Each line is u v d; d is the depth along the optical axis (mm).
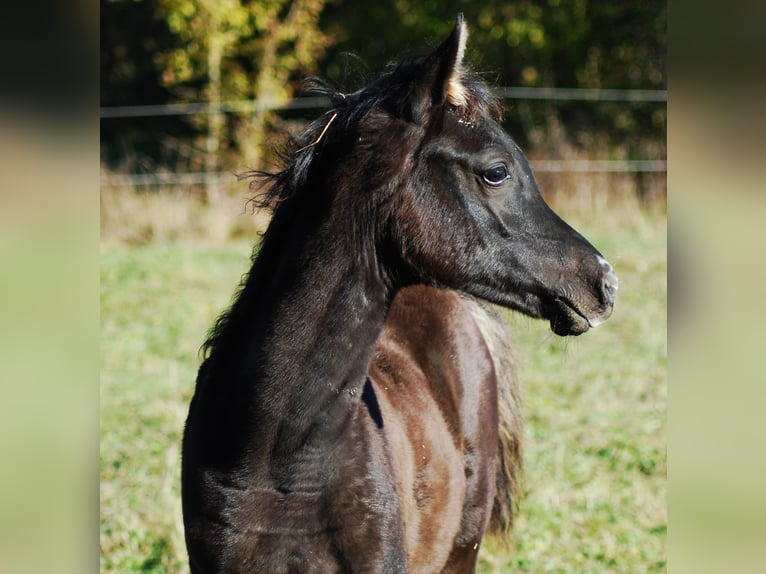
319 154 4234
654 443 8969
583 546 7176
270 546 4004
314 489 4008
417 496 4832
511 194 4312
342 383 4066
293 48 22000
